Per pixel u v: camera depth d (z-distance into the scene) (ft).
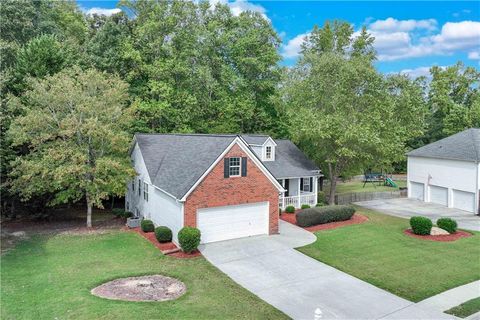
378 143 92.84
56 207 107.96
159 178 76.54
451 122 182.39
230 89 127.85
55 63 92.48
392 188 160.76
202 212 66.13
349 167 110.22
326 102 101.40
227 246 65.57
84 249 64.59
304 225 79.66
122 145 81.25
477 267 57.11
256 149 99.04
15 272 53.01
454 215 102.99
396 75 105.81
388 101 96.27
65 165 74.43
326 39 148.66
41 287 47.39
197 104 122.52
